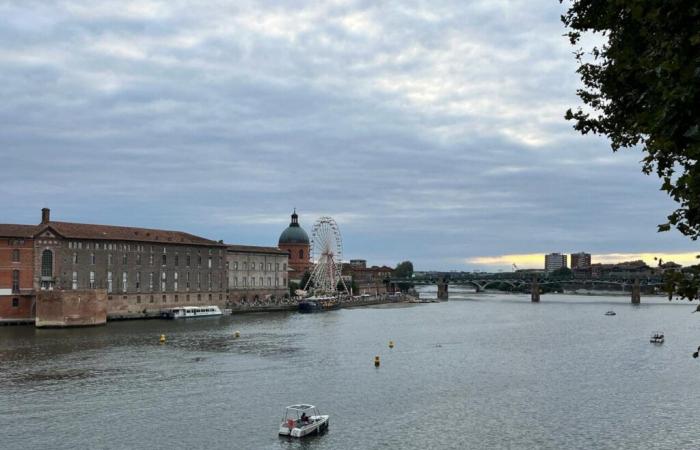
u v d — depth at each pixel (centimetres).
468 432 6769
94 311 18025
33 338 14612
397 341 14638
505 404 7994
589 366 10856
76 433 6712
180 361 11275
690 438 6544
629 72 2114
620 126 2573
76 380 9412
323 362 11269
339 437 6600
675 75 1800
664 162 2094
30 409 7662
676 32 1808
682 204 2009
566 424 7075
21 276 18050
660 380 9538
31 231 18462
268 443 6397
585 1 2573
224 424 7056
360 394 8569
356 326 18750
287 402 8088
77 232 19525
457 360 11575
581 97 2784
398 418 7331
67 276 18925
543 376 9900
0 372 10050
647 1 1789
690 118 1792
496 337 15575
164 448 6234
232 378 9662
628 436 6619
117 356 11850
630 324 19562
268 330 17238
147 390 8750
